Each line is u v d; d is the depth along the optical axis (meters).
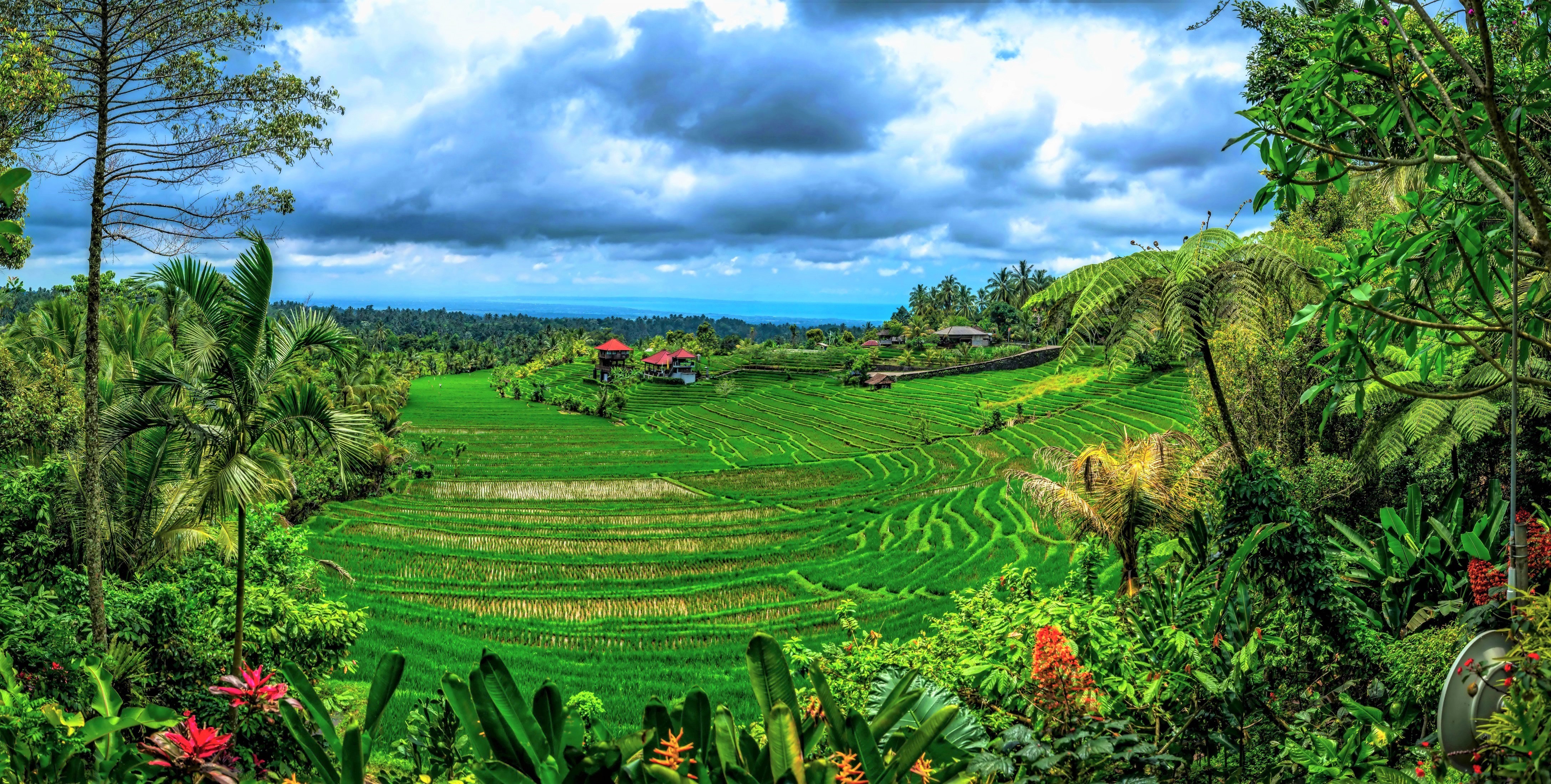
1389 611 9.12
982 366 106.25
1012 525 38.75
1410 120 5.02
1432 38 9.38
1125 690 6.98
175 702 13.67
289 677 4.21
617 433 86.88
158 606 14.06
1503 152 4.96
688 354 123.50
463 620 29.88
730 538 43.00
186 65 12.40
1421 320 5.48
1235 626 8.38
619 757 3.28
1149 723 7.24
